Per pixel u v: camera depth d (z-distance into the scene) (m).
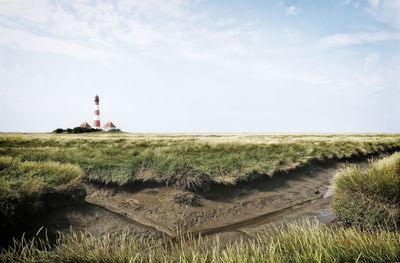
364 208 5.83
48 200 6.39
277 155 13.33
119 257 3.55
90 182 9.47
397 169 7.20
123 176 9.37
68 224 6.10
